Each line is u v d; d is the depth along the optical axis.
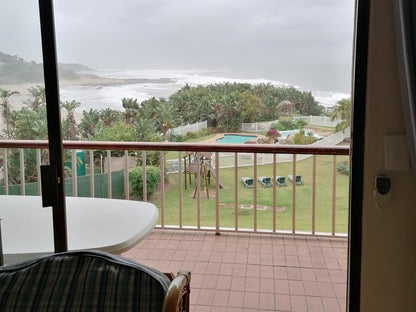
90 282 1.06
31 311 1.04
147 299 1.02
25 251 1.75
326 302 2.70
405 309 1.65
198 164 3.92
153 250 3.54
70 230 2.08
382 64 1.54
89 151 3.93
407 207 1.60
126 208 2.42
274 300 2.73
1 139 1.87
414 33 1.38
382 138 1.58
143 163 3.90
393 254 1.63
